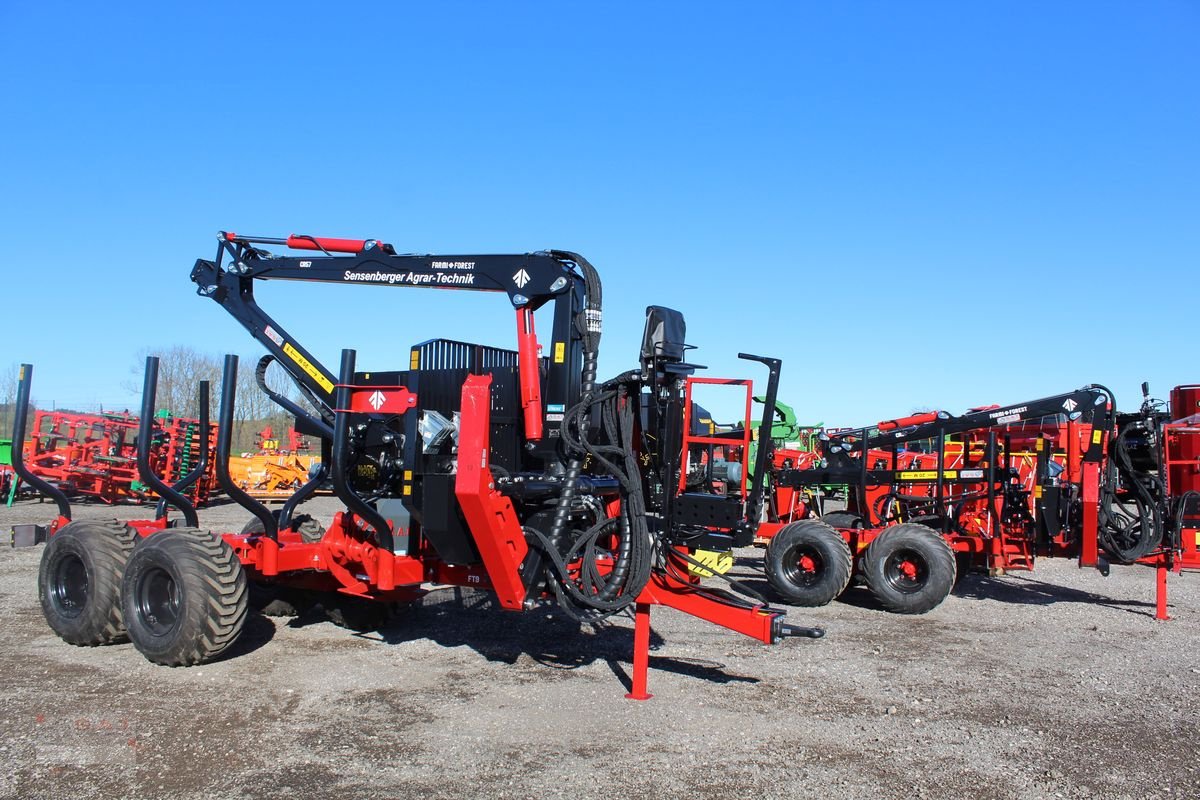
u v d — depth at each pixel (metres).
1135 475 9.31
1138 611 9.67
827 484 11.23
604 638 7.59
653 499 6.20
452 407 7.41
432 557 6.89
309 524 8.45
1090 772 4.76
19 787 4.19
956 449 12.44
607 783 4.42
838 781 4.54
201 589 6.13
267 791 4.21
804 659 7.12
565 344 6.68
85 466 18.78
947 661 7.21
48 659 6.47
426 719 5.32
